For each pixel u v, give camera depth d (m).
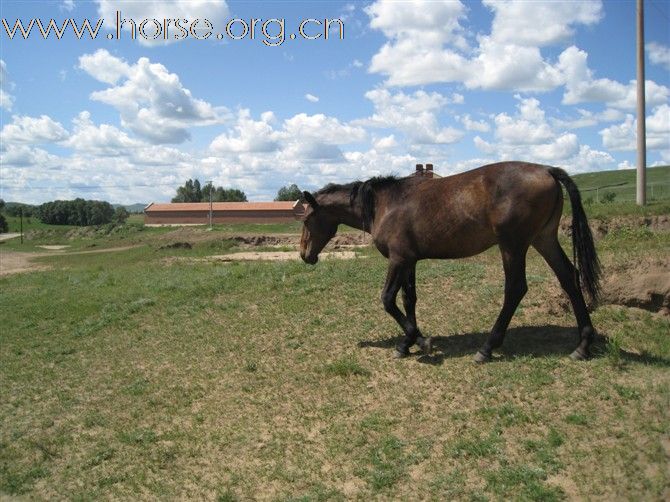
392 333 8.09
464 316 8.21
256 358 8.02
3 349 10.28
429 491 4.77
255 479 5.38
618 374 5.90
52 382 8.44
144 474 5.72
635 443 4.77
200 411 6.82
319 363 7.49
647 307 7.39
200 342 9.02
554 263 6.46
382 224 7.09
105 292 13.89
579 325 6.41
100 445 6.42
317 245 8.15
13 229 88.81
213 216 73.12
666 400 5.26
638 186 16.67
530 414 5.48
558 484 4.53
